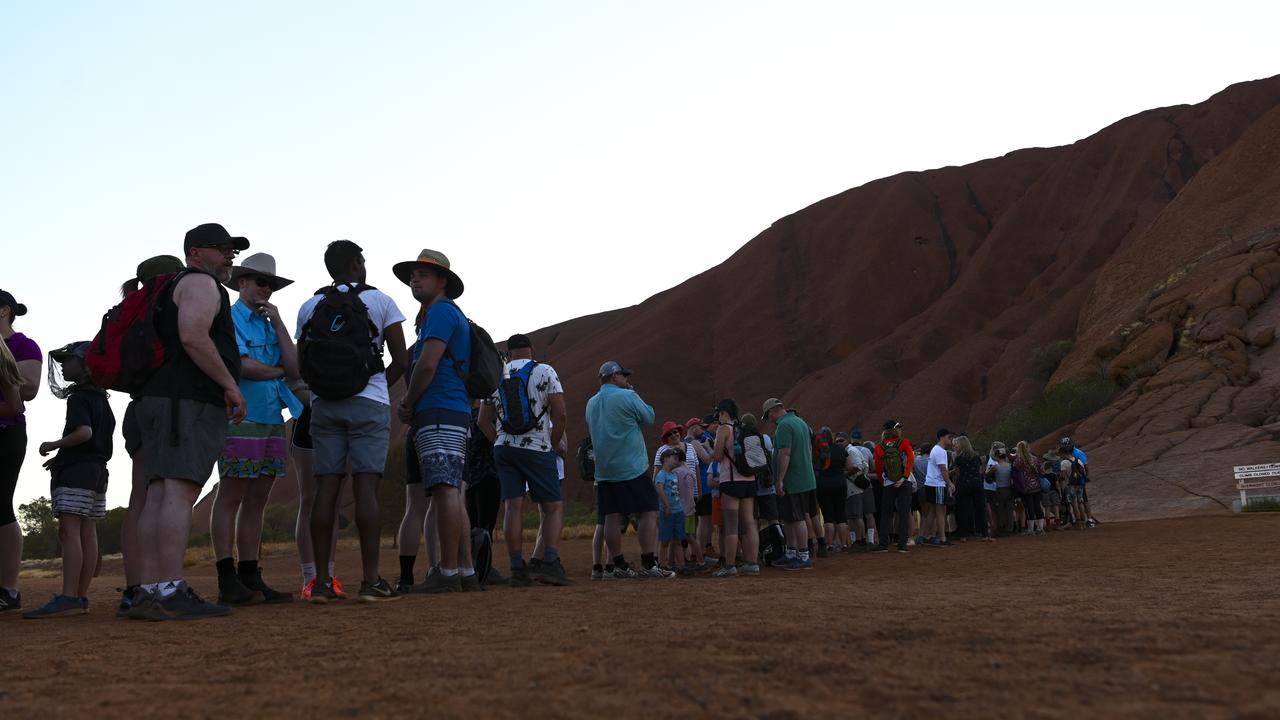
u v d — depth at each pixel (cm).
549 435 796
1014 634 309
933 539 1642
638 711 216
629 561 1323
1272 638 288
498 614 453
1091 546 1360
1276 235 6212
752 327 11131
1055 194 10838
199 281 487
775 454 1088
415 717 218
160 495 489
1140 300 6881
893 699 220
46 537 5747
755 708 214
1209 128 10319
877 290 10969
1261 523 1912
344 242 615
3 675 312
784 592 534
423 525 740
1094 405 5575
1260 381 4800
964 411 8450
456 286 678
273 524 5716
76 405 617
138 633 420
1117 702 208
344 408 574
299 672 291
